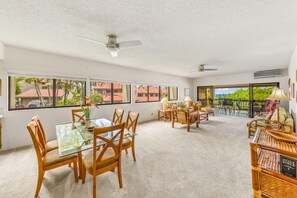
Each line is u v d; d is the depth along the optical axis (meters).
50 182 1.91
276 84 5.93
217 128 4.83
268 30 2.25
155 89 6.74
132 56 3.83
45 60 3.48
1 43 2.81
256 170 1.11
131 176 2.06
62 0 1.52
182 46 3.02
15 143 3.14
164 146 3.22
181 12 1.75
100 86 4.73
